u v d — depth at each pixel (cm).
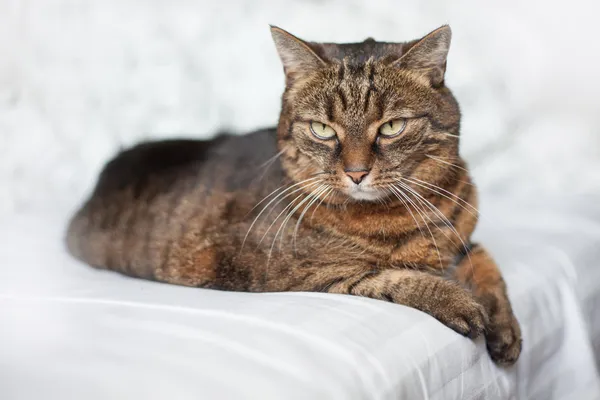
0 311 53
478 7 93
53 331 50
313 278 60
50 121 91
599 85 92
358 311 53
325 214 61
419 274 58
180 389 43
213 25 94
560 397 65
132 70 94
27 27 93
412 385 49
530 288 64
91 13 93
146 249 67
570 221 80
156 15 94
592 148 93
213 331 49
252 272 61
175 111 94
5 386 44
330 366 46
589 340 68
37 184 88
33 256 69
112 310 53
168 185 70
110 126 93
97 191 74
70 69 93
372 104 58
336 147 60
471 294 57
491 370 56
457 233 61
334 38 91
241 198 64
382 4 92
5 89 92
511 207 85
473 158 93
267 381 44
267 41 93
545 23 93
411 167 60
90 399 43
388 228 60
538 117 94
